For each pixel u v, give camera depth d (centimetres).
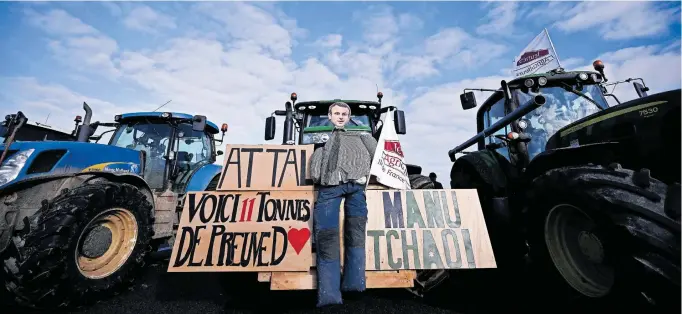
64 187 276
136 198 296
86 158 300
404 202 230
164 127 445
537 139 332
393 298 259
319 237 196
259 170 236
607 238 167
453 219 227
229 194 229
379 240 216
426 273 243
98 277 254
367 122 489
